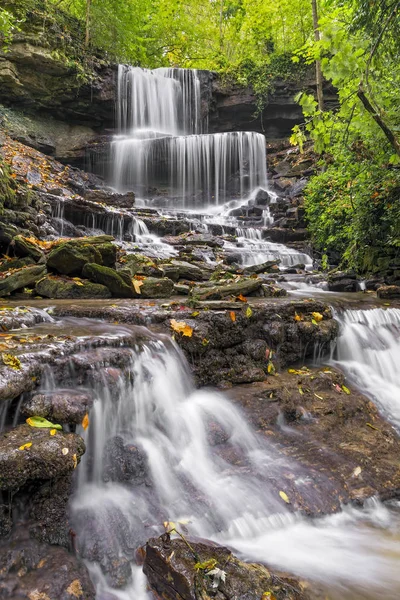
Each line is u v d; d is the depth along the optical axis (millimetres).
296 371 4609
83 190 12625
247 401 3818
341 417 4027
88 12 16609
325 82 18391
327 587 2277
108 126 18109
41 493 2240
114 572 2209
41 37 14453
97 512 2451
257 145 17734
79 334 3533
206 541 2416
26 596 1889
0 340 3148
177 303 4836
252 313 4457
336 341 5180
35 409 2498
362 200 9141
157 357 3557
